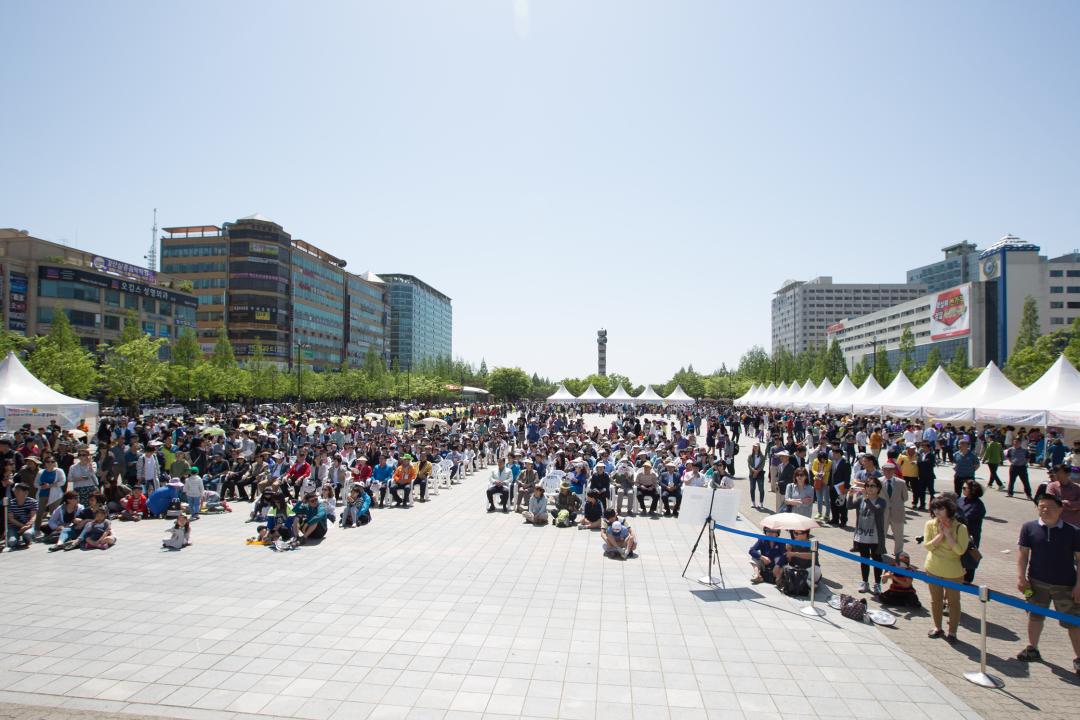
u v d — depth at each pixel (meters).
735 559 11.87
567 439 28.14
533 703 6.05
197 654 7.18
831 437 27.84
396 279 186.25
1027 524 7.14
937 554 7.73
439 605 8.98
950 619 7.63
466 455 25.30
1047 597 6.98
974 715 5.86
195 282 102.25
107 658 7.06
